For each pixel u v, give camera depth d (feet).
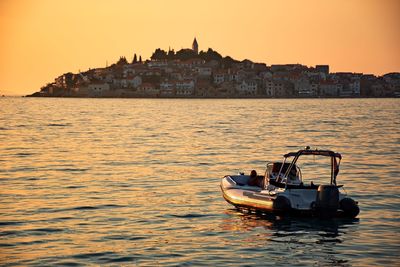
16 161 164.66
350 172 143.74
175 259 72.84
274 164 101.96
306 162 161.27
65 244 78.48
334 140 233.14
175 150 193.36
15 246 77.51
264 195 95.45
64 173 141.28
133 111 552.41
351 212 92.02
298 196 93.91
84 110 577.43
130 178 133.39
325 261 72.59
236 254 75.20
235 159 168.55
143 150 193.67
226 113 504.84
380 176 137.39
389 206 102.83
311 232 85.56
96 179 131.85
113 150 194.08
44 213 95.91
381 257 73.92
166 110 579.48
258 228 87.76
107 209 99.35
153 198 109.29
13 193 113.80
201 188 120.47
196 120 387.96
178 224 89.76
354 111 559.79
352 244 79.51
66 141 228.22
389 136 254.88
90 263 71.10
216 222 91.35
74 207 100.53
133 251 75.82
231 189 103.60
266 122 362.74
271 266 70.85
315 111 556.92
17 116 441.68
